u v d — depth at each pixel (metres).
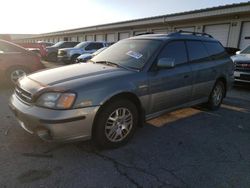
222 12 13.90
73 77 3.15
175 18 17.02
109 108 3.10
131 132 3.46
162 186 2.50
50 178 2.54
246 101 6.30
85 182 2.51
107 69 3.51
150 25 20.73
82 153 3.11
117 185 2.48
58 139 2.76
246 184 2.58
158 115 3.88
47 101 2.79
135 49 3.98
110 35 26.62
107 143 3.18
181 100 4.20
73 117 2.78
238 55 8.48
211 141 3.64
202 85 4.62
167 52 3.92
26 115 2.85
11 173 2.60
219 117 4.82
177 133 3.91
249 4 12.50
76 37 35.53
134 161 2.98
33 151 3.10
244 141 3.68
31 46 18.20
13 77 7.10
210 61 4.82
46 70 3.69
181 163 2.97
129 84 3.26
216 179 2.65
